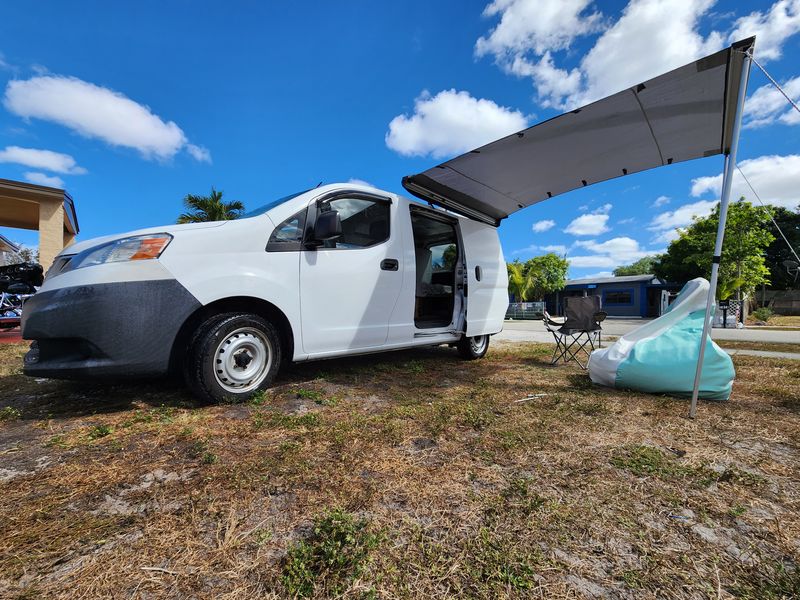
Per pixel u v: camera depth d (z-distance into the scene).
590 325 4.88
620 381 3.48
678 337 3.41
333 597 1.07
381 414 2.67
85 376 2.38
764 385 3.72
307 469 1.82
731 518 1.50
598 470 1.87
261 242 2.97
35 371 2.37
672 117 3.33
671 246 21.92
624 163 4.12
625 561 1.25
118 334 2.39
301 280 3.15
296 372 3.91
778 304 25.70
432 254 5.57
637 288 27.31
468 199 4.95
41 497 1.55
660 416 2.71
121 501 1.54
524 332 11.52
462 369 4.52
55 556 1.22
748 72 2.53
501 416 2.68
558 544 1.32
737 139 2.65
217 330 2.72
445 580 1.15
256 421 2.42
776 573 1.20
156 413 2.57
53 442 2.09
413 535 1.35
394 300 3.88
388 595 1.08
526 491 1.64
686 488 1.71
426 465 1.90
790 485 1.76
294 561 1.17
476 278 5.03
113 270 2.43
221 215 17.70
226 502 1.54
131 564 1.19
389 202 4.00
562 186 4.66
